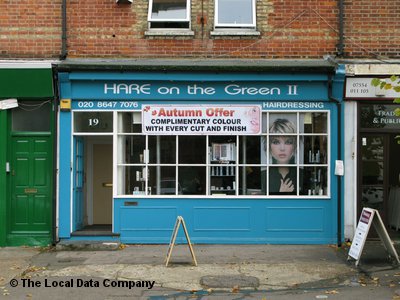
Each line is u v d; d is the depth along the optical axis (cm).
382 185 1058
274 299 689
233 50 1032
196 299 691
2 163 1020
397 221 1073
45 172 1032
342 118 1022
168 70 994
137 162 1038
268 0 1036
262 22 1034
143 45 1032
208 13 1037
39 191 1031
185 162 1038
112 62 1007
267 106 1027
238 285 751
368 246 1002
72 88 1016
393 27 1026
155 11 1047
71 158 1025
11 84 1000
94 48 1030
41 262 892
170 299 692
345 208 1026
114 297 700
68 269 841
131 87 1018
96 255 941
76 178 1062
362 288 739
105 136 1103
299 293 717
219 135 1032
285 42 1032
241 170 1038
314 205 1025
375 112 1041
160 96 1020
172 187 1036
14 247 1013
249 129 1023
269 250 973
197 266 855
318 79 1002
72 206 1031
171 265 862
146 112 1023
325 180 1036
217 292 724
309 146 1040
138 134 1034
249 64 997
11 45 1025
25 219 1030
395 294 707
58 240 1016
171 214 1027
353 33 1027
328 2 1032
